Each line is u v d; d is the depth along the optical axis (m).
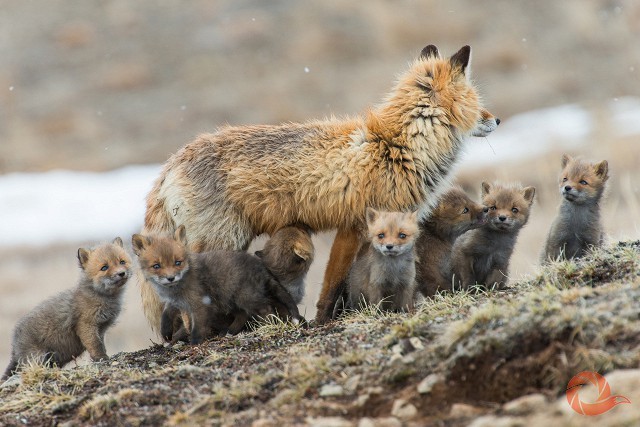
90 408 8.91
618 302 8.19
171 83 50.88
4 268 28.33
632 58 48.44
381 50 51.53
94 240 31.31
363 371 8.52
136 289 24.58
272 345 10.48
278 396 8.34
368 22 54.34
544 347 7.84
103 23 57.69
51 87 51.12
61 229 32.53
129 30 56.69
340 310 12.74
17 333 12.01
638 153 30.75
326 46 52.12
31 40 55.88
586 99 44.72
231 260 11.66
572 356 7.58
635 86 45.41
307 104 47.31
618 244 11.71
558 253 12.73
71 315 11.87
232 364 9.82
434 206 12.66
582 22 51.72
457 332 8.34
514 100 45.69
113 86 50.84
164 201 13.09
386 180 12.38
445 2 55.56
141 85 50.84
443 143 12.72
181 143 44.75
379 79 48.69
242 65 51.97
